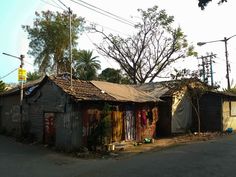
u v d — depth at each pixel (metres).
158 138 24.52
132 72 41.97
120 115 21.05
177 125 26.22
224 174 11.35
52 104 20.00
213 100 27.62
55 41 45.03
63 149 18.59
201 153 16.12
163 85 27.16
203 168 12.44
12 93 25.38
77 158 16.58
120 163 14.61
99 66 51.91
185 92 27.16
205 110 28.02
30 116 22.41
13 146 20.31
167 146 19.88
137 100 22.16
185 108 27.27
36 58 45.78
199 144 19.73
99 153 17.81
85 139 18.77
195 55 40.31
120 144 19.91
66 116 18.67
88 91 20.30
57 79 20.27
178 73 25.86
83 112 18.81
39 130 21.44
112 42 41.12
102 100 19.33
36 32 45.53
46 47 45.38
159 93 26.27
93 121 19.27
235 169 12.16
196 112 26.02
